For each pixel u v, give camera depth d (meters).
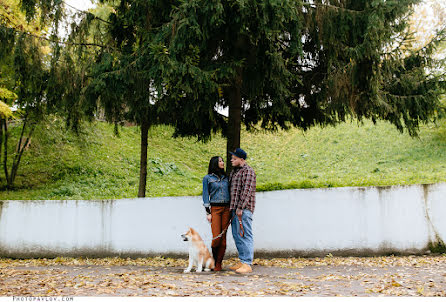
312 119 8.10
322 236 6.06
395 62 6.11
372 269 4.88
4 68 8.33
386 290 3.63
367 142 16.09
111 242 6.70
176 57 5.54
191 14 5.23
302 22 6.12
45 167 12.46
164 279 4.35
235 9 5.45
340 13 6.09
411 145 14.68
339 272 4.76
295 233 6.14
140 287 3.91
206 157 16.95
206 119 7.92
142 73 5.86
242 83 6.61
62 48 6.32
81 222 6.83
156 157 15.05
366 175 12.41
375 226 5.93
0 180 11.52
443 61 6.75
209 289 3.76
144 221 6.64
